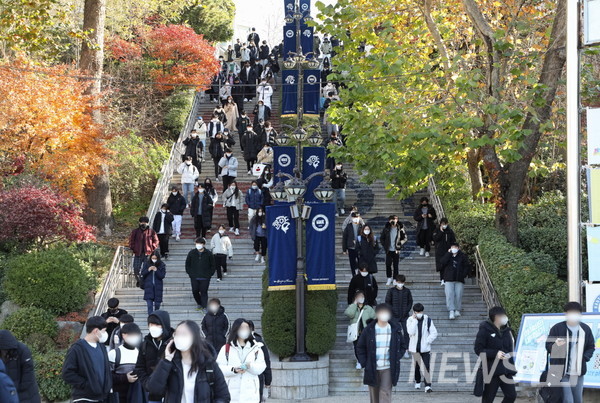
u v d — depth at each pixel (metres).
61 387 16.91
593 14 13.87
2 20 25.16
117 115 33.25
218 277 22.33
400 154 20.27
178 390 7.28
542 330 12.82
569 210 14.05
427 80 21.23
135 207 30.92
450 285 19.75
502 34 18.86
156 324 8.55
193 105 36.19
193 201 24.48
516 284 17.81
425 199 23.73
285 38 31.47
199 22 44.31
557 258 22.42
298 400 16.39
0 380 7.81
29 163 24.08
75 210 24.16
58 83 24.08
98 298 20.86
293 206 17.62
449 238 21.05
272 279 17.69
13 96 22.56
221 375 7.48
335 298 18.94
